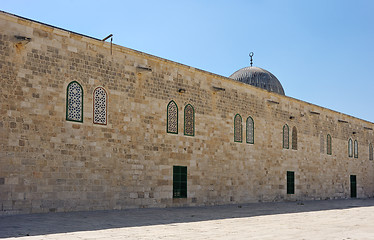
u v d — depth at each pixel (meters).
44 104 19.19
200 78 27.69
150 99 24.11
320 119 40.72
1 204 17.47
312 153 38.94
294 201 35.56
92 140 20.94
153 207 23.75
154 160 24.03
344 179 44.09
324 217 21.03
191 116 26.80
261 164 32.41
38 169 18.73
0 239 11.85
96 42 21.45
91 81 21.16
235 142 30.16
